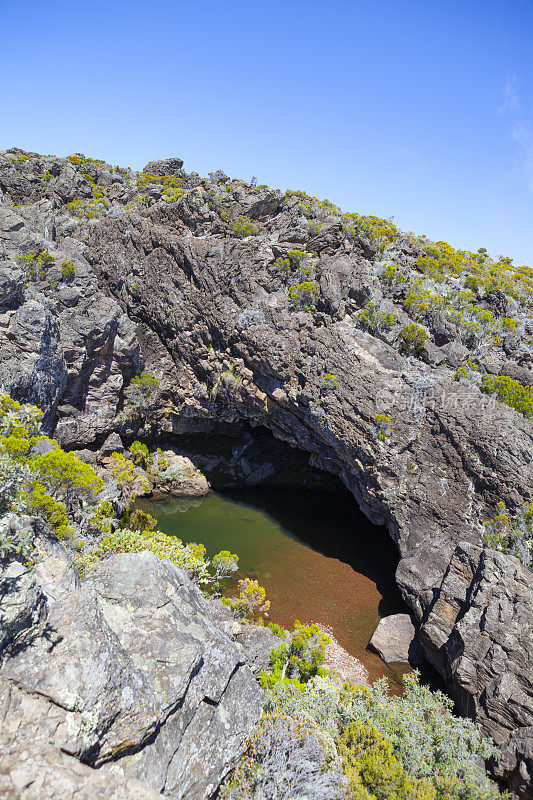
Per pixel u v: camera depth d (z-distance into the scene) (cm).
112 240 6278
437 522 3969
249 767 1652
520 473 3625
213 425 6738
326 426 4562
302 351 4834
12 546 1452
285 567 4659
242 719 1769
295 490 6606
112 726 1305
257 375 5184
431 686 3212
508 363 4634
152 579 1819
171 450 6631
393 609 4081
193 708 1599
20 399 4259
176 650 1594
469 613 2958
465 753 2153
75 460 3247
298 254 5359
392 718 2206
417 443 4206
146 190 7612
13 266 4528
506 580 2958
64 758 1176
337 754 1852
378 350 4581
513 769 2280
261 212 6475
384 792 1712
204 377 5872
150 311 6047
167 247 5831
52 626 1392
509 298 5853
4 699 1198
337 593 4281
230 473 6712
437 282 5872
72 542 2723
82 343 5325
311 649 2812
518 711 2483
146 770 1344
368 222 6500
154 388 6088
